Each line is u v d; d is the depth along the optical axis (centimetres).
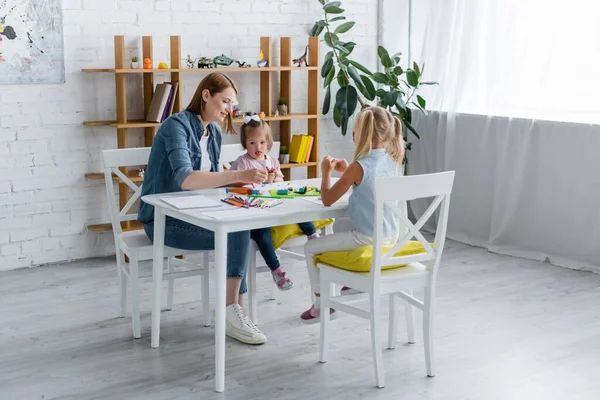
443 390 303
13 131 466
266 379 312
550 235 498
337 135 594
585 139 473
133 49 496
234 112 526
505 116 518
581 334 366
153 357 335
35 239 481
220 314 298
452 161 559
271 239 375
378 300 302
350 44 554
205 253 369
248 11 536
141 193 365
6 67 456
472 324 379
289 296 421
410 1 603
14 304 407
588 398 297
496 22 520
